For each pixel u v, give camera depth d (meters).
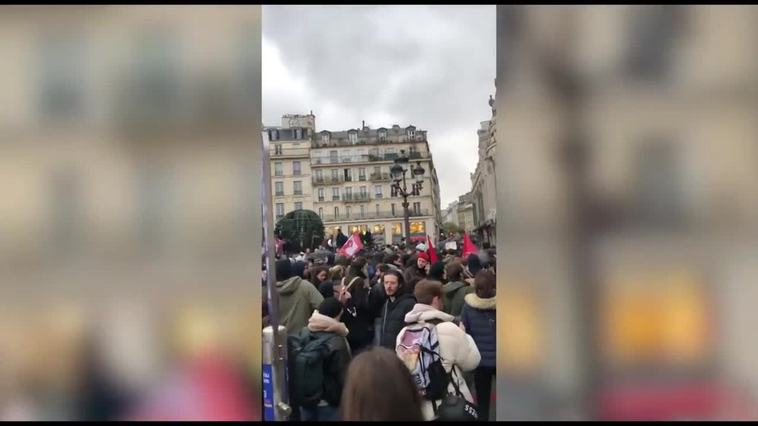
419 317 2.40
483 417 2.32
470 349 2.37
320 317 2.38
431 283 2.50
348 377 1.25
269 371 2.06
